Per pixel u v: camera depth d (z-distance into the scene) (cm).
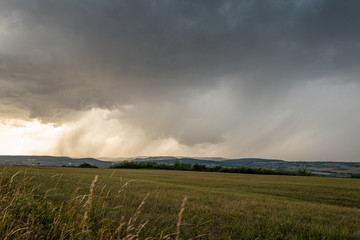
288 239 496
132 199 845
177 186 1507
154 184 1548
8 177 760
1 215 413
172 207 745
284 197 1300
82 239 378
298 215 720
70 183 1207
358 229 595
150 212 654
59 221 430
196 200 930
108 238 400
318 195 1438
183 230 509
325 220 680
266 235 504
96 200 617
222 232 519
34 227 412
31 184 919
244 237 492
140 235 459
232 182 2339
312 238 506
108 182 1473
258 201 988
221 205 832
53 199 700
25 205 505
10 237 377
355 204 1165
